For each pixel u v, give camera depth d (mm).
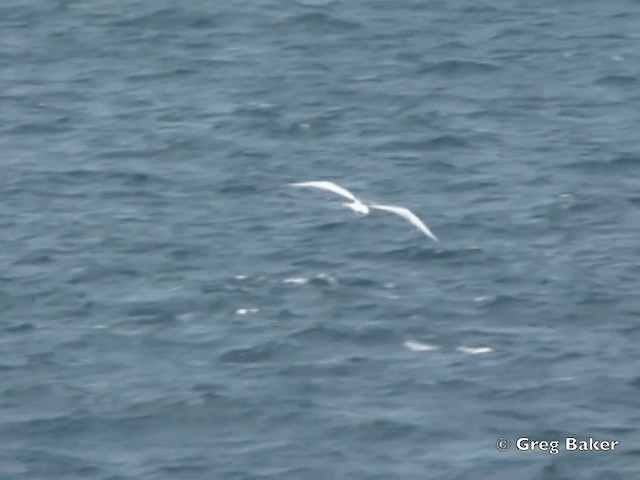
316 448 189125
